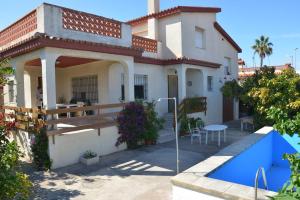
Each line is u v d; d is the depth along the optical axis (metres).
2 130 5.73
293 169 3.05
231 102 20.89
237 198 3.19
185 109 14.75
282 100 13.59
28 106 14.95
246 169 5.87
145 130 11.78
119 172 8.41
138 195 6.57
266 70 16.25
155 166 8.93
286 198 2.80
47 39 8.74
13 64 11.22
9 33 11.92
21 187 4.54
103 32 10.97
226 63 20.69
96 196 6.59
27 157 9.95
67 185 7.37
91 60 12.73
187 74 17.70
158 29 16.41
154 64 15.14
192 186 3.60
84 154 9.70
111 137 10.84
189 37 16.00
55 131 8.86
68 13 9.77
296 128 3.33
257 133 7.41
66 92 15.66
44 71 9.01
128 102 11.59
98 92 13.44
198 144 12.21
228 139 13.32
